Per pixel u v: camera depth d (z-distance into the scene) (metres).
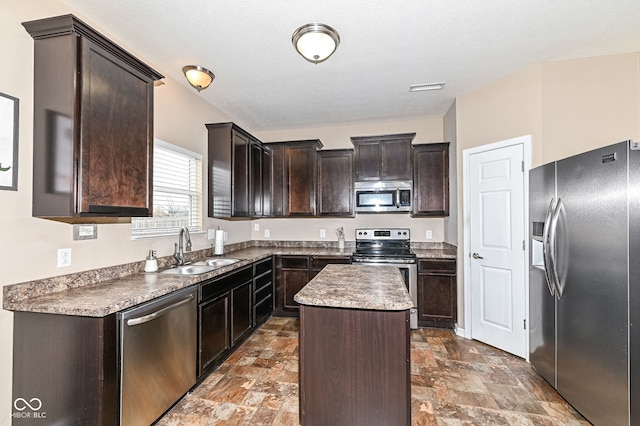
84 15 1.99
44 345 1.56
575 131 2.62
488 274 3.06
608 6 1.96
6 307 1.56
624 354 1.62
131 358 1.65
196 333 2.23
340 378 1.64
